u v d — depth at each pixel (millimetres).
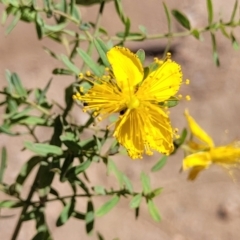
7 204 125
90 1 121
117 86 105
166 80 106
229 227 236
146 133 105
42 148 110
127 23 125
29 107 126
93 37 113
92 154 110
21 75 247
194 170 129
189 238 231
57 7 121
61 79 249
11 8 115
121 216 230
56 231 221
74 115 225
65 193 224
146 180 122
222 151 126
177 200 237
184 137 127
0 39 251
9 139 232
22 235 219
